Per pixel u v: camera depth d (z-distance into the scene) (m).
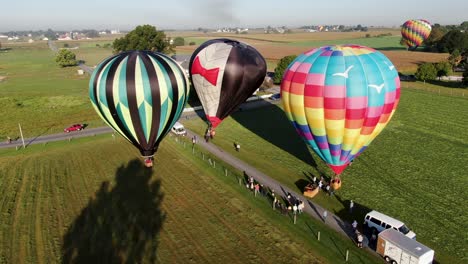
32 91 82.75
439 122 50.69
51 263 23.09
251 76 33.78
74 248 24.48
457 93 68.12
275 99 65.56
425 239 24.84
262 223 26.84
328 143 29.39
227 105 34.62
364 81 26.86
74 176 35.56
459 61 102.62
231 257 23.41
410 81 81.88
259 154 40.19
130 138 29.81
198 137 46.09
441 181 33.16
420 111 56.34
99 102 28.45
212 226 26.64
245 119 54.00
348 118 27.52
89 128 52.03
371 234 25.25
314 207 28.92
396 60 119.62
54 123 55.56
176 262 23.05
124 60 27.92
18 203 30.42
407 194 30.91
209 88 33.66
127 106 27.58
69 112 62.56
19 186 33.56
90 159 39.75
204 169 36.25
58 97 75.12
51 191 32.53
